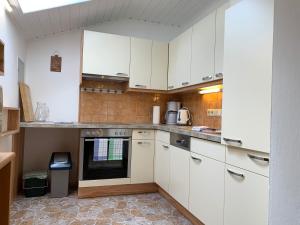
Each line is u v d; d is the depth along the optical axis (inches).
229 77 67.2
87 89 137.2
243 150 62.3
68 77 134.5
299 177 56.6
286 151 55.4
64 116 133.8
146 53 134.3
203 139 81.3
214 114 112.4
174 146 103.4
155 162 125.3
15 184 111.9
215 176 74.1
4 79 86.7
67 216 93.2
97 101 139.0
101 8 118.1
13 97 101.3
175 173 101.7
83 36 122.2
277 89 54.2
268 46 54.6
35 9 93.3
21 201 107.7
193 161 87.7
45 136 131.4
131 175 122.0
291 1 56.2
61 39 133.4
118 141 119.5
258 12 57.9
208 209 77.2
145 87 133.8
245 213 60.9
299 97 56.7
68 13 109.0
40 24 111.5
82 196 114.0
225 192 69.1
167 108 146.2
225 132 67.8
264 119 55.1
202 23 101.3
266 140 54.4
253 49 58.9
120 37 128.7
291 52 56.0
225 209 68.8
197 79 104.2
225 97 68.6
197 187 84.3
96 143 115.7
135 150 122.8
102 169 117.4
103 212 98.2
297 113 56.6
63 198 113.3
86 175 115.0
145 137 124.9
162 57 137.7
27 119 114.7
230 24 67.8
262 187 55.8
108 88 141.4
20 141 120.2
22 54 117.7
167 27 153.3
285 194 55.4
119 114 143.4
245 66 61.4
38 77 129.5
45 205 103.8
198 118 127.1
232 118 65.2
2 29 82.7
